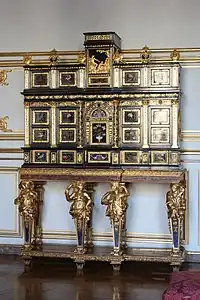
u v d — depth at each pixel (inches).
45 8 256.2
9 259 249.8
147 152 231.0
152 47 247.8
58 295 192.5
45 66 238.8
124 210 230.7
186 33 245.1
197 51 244.1
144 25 248.2
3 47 259.0
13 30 258.2
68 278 216.2
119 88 232.8
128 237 250.2
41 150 239.5
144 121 231.8
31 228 243.6
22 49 258.2
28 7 257.6
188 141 244.8
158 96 229.8
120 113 234.1
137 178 228.7
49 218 257.0
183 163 245.4
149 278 216.1
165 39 246.8
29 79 241.0
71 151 236.8
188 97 245.0
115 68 233.6
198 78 244.4
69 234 255.6
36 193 243.3
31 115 240.8
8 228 260.1
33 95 239.3
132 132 233.3
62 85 238.5
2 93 259.8
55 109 238.7
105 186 251.6
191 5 244.7
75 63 237.1
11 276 218.8
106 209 236.8
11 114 259.4
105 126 234.7
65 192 235.1
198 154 244.2
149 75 231.3
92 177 231.3
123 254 232.2
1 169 259.8
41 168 236.7
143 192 248.8
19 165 258.8
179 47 245.6
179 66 231.5
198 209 244.7
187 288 134.3
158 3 247.1
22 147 242.7
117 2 250.2
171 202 226.7
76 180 232.7
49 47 256.4
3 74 259.4
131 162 232.4
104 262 243.1
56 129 238.8
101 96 233.8
